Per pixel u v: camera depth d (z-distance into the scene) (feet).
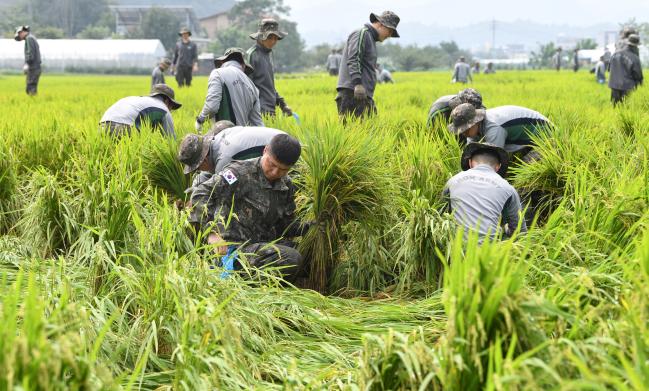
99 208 19.85
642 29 269.44
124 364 14.07
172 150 24.43
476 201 19.62
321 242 20.95
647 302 10.97
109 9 611.47
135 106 29.43
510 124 25.54
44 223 21.71
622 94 56.03
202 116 29.58
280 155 19.24
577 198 18.63
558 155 24.08
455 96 27.61
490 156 20.89
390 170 21.95
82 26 604.08
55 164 26.45
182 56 88.74
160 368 14.26
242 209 19.94
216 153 22.00
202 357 12.31
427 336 15.70
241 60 30.94
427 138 24.11
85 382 9.80
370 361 11.70
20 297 16.20
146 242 16.26
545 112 35.96
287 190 20.51
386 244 21.44
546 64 455.63
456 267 10.84
